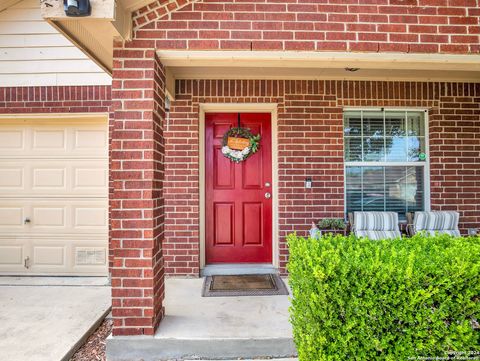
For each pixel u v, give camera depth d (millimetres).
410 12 2789
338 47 2738
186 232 4246
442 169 4410
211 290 3668
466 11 2820
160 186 2857
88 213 4359
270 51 2721
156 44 2678
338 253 2027
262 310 3100
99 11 2242
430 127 4473
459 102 4430
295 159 4281
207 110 4430
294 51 2727
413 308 1838
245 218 4527
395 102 4375
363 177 4461
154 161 2678
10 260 4352
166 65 2936
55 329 2865
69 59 4230
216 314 3002
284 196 4262
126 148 2631
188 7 2705
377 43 2758
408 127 4516
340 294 1852
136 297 2582
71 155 4375
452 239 2426
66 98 4223
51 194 4367
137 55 2664
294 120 4293
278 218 4293
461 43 2799
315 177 4289
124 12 2582
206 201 4500
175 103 4254
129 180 2617
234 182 4527
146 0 2619
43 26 4223
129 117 2639
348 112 4473
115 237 2594
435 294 1845
